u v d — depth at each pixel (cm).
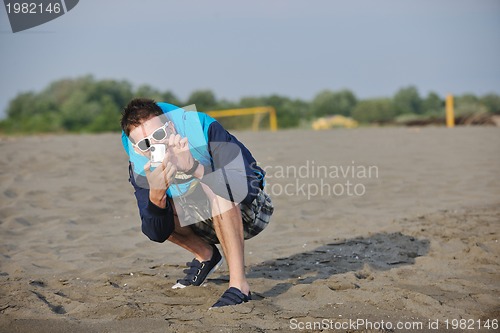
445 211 745
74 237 653
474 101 3797
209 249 458
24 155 1272
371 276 480
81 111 3262
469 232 623
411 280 470
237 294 404
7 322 378
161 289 458
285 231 665
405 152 1336
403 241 596
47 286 470
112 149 1421
